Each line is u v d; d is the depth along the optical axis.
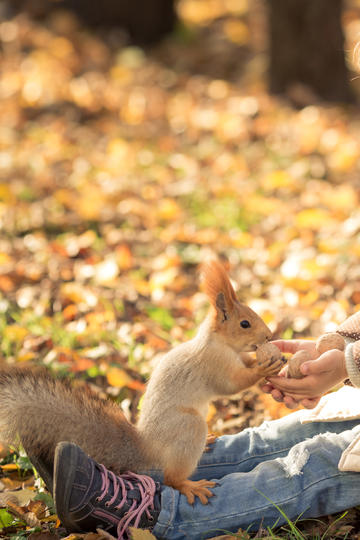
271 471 3.17
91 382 4.55
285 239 6.71
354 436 3.17
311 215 6.99
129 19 12.59
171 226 6.98
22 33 11.71
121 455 3.15
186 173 8.26
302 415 3.44
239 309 3.25
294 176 8.14
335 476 3.12
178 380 3.20
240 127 9.46
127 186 7.85
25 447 3.08
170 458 3.11
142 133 9.46
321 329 5.23
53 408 3.11
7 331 4.98
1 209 7.11
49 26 12.17
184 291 5.88
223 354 3.21
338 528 3.17
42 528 3.22
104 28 12.58
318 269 6.01
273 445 3.40
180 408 3.15
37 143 8.95
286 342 3.57
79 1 12.61
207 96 10.66
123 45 12.27
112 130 9.48
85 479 2.89
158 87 10.90
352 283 5.84
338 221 7.00
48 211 7.20
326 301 5.66
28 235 6.70
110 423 3.15
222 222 7.04
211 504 3.10
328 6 10.20
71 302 5.56
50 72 10.66
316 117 9.71
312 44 10.28
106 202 7.43
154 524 3.07
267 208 7.27
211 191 7.74
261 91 10.66
